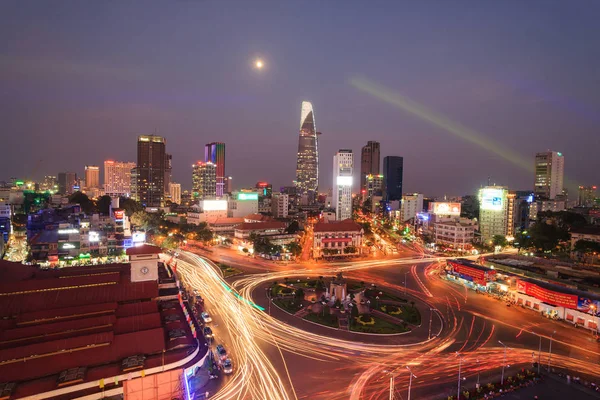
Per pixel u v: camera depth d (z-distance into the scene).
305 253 190.50
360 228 192.88
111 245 154.00
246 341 81.75
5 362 53.84
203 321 91.69
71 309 68.75
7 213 193.88
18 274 85.44
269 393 61.38
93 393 53.41
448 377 67.69
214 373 66.44
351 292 115.00
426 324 93.62
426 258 184.12
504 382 65.69
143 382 56.19
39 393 50.41
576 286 122.00
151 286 80.56
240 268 153.00
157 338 63.56
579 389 64.62
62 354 57.06
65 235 149.88
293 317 97.06
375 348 79.31
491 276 125.81
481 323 95.00
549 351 79.44
